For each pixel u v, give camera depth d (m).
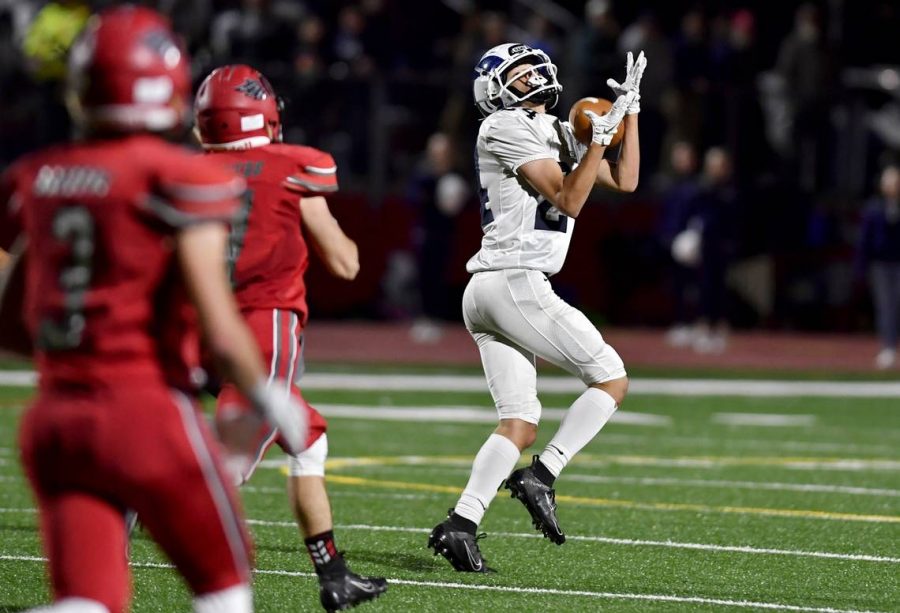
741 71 70.62
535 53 21.14
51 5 63.72
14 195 12.14
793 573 20.98
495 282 20.94
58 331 11.43
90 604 11.30
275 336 17.20
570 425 20.97
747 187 69.69
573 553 22.45
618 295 69.44
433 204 65.56
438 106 69.19
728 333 70.00
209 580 11.70
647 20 69.25
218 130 17.62
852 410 46.47
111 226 11.30
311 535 17.25
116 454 11.31
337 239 17.66
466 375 54.78
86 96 11.59
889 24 76.75
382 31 69.62
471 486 20.61
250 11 66.19
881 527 25.22
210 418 39.28
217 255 11.30
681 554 22.44
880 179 71.31
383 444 36.75
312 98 67.00
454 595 19.11
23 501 26.75
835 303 70.81
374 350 62.03
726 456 35.28
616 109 20.00
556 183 20.34
